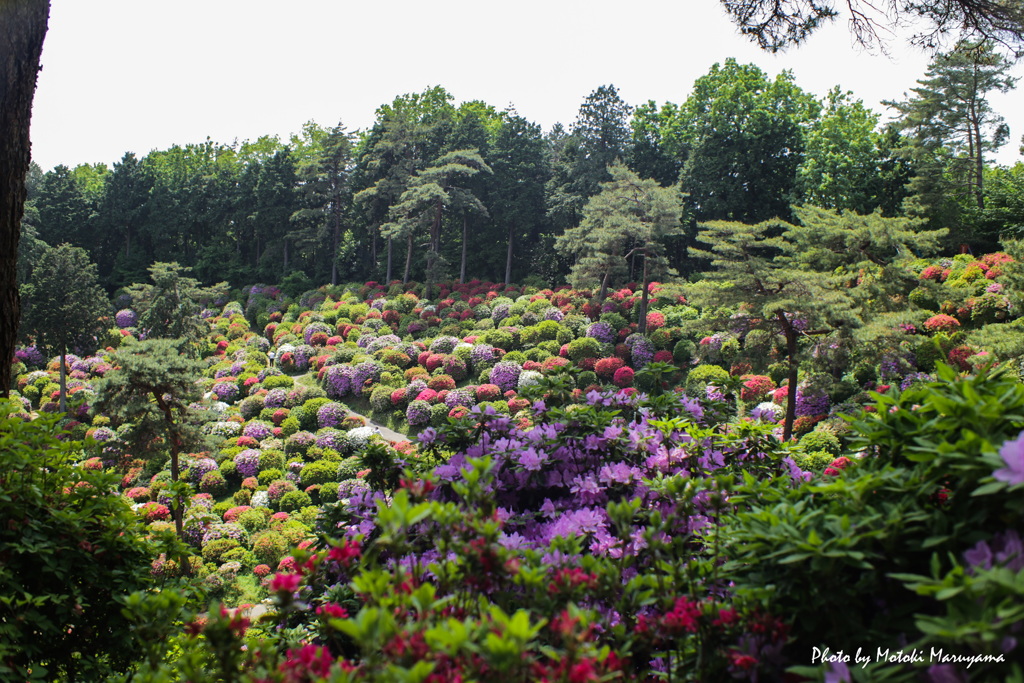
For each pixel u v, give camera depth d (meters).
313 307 41.03
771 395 19.95
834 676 2.06
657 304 28.50
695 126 39.12
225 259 53.47
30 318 28.00
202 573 14.51
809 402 18.06
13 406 4.66
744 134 33.22
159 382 16.95
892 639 2.28
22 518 4.05
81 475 4.61
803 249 20.94
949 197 28.25
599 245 28.38
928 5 6.41
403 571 2.82
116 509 4.61
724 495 3.21
